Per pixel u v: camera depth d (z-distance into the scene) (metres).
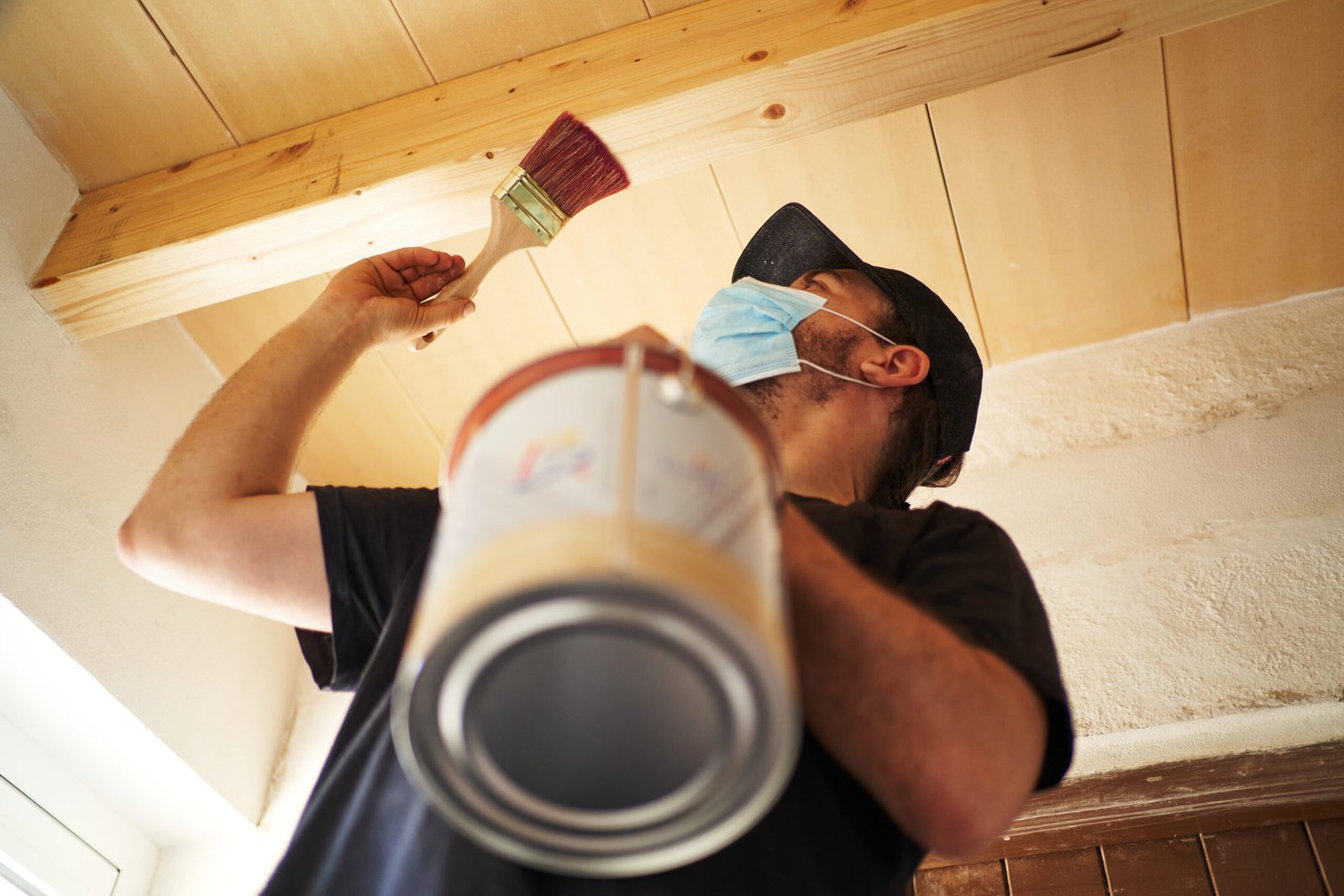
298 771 2.08
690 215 2.03
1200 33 1.78
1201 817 1.61
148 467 1.98
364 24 1.85
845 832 0.78
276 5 1.83
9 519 1.71
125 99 1.93
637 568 0.48
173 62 1.89
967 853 0.73
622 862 0.56
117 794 1.93
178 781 1.92
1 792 1.77
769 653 0.50
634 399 0.57
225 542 0.99
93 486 1.87
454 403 2.23
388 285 1.39
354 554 1.00
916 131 1.92
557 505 0.52
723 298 1.37
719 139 1.67
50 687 1.77
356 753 0.81
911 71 1.60
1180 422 2.05
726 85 1.63
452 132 1.79
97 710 1.81
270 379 1.14
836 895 0.75
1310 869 1.54
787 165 1.96
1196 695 1.70
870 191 2.00
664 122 1.66
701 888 0.71
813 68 1.61
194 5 1.82
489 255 1.49
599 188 1.61
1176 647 1.77
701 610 0.49
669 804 0.53
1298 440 1.95
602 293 2.13
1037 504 2.03
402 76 1.91
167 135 1.97
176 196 1.93
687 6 1.80
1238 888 1.55
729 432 0.59
